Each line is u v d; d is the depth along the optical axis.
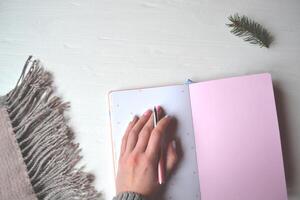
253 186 0.60
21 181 0.63
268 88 0.61
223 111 0.62
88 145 0.66
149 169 0.59
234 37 0.66
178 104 0.64
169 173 0.62
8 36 0.68
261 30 0.65
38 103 0.66
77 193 0.64
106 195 0.64
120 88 0.67
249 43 0.66
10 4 0.69
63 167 0.65
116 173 0.64
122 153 0.62
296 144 0.63
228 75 0.66
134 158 0.60
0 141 0.64
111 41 0.68
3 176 0.63
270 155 0.60
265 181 0.60
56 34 0.68
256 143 0.61
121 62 0.67
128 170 0.59
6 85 0.68
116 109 0.65
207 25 0.67
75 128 0.66
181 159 0.63
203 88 0.64
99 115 0.66
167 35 0.67
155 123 0.62
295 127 0.63
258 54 0.66
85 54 0.68
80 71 0.67
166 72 0.67
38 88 0.66
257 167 0.61
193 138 0.63
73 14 0.68
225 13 0.67
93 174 0.65
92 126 0.66
